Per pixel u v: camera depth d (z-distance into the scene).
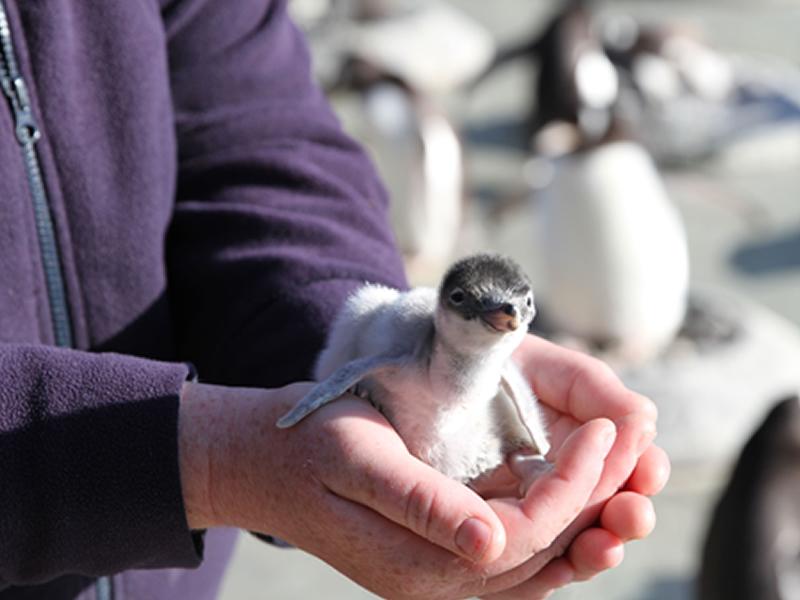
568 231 9.28
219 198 3.80
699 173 14.16
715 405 8.84
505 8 20.55
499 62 16.02
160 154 3.61
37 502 2.85
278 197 3.79
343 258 3.68
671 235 9.30
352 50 16.31
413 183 11.67
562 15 15.43
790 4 19.56
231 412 2.93
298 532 2.92
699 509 8.43
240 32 3.93
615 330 9.38
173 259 3.75
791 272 11.84
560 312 9.61
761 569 6.54
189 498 2.94
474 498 2.72
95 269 3.48
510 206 12.98
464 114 16.58
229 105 3.88
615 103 13.96
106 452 2.85
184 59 3.84
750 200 13.46
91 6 3.47
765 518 6.64
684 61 15.15
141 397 2.89
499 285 3.04
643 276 9.19
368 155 4.22
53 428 2.86
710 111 14.54
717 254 12.26
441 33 17.84
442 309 3.03
